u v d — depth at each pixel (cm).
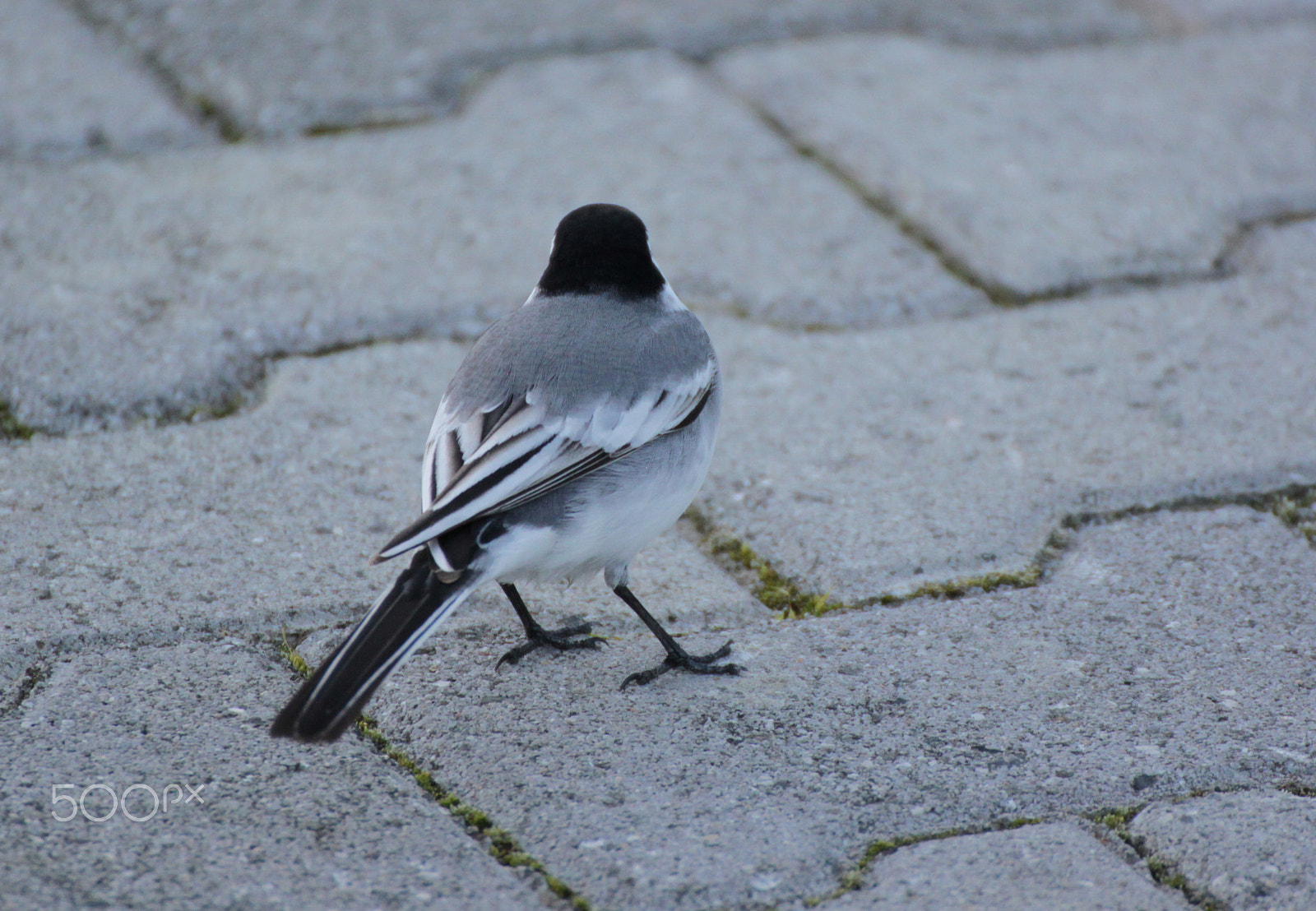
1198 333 1165
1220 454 1011
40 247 1230
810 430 1045
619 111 1510
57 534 896
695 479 811
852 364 1130
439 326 1162
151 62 1560
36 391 1039
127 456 985
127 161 1382
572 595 879
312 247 1258
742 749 733
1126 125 1495
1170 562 905
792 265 1257
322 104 1495
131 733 730
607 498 750
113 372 1068
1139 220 1321
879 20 1725
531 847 662
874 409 1071
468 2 1725
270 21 1648
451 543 696
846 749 733
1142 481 983
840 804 693
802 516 948
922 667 803
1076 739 741
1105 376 1109
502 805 689
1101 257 1268
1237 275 1251
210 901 620
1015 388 1097
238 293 1183
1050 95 1558
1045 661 809
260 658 802
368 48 1608
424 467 754
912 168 1408
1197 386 1093
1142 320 1185
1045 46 1680
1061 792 702
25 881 623
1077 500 966
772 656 816
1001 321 1189
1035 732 747
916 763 722
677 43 1658
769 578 902
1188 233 1305
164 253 1235
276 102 1493
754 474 995
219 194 1335
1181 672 798
